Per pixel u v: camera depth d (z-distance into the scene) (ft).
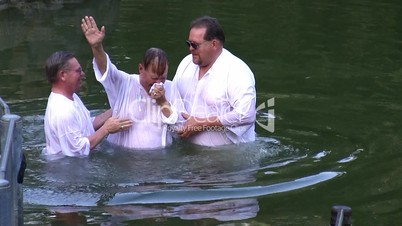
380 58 65.82
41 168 40.70
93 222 34.58
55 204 36.52
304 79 59.21
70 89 42.68
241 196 37.70
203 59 44.57
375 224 34.96
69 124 42.01
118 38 69.67
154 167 41.24
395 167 41.63
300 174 40.63
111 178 39.58
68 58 42.22
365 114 51.31
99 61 43.50
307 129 48.19
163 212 35.73
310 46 69.15
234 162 42.22
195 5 84.64
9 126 28.66
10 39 69.67
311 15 81.51
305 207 36.55
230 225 34.35
